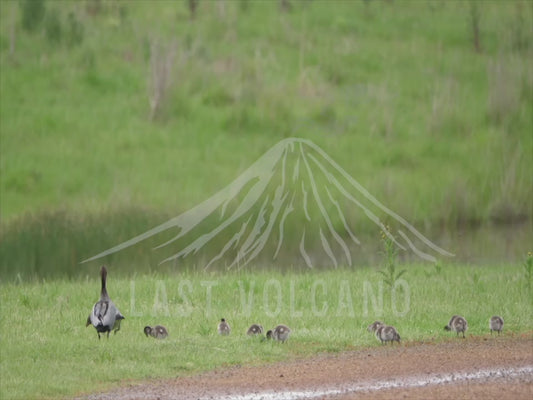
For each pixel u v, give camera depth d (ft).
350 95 490.90
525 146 433.48
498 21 600.80
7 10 549.54
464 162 420.36
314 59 536.42
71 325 169.58
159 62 462.19
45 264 270.05
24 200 361.51
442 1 646.33
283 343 154.30
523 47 547.90
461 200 365.20
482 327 169.89
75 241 285.43
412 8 633.20
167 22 569.64
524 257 290.15
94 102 461.37
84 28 526.98
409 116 470.80
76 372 131.85
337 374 133.18
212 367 137.90
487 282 223.10
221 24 572.51
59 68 484.33
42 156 402.93
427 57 550.77
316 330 164.66
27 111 441.27
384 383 127.44
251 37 563.89
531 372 134.51
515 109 461.37
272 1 627.05
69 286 223.30
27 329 163.63
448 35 589.32
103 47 518.78
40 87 464.65
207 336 159.94
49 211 326.85
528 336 163.63
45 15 523.70
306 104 474.49
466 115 467.11
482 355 146.61
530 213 369.30
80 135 427.33
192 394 121.29
